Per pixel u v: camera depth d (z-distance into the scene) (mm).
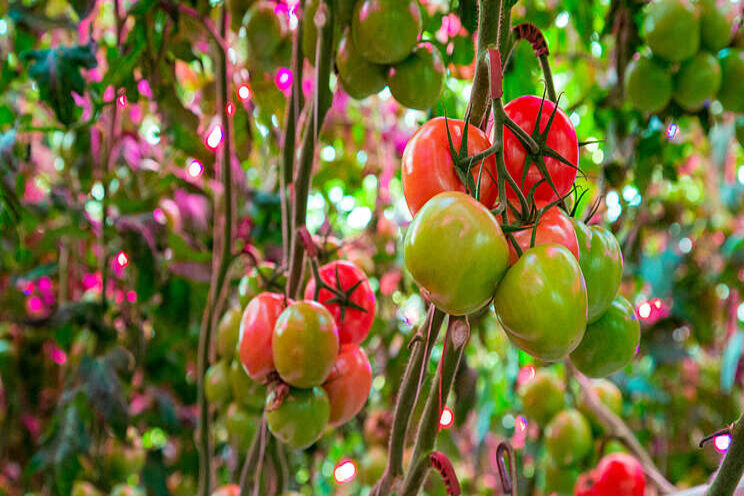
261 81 1096
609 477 1018
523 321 504
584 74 1484
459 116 1345
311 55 889
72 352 1337
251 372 788
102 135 1344
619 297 612
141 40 1081
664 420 1849
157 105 1175
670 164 1270
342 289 824
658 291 1705
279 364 750
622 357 598
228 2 1048
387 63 817
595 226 588
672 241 1782
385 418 1431
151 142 1315
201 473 1013
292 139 909
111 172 1234
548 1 1268
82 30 1234
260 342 775
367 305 830
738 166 1973
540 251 514
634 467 1021
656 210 1700
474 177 550
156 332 1365
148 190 1319
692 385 1894
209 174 1180
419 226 512
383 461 1319
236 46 1196
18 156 1104
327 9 808
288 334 742
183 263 1217
